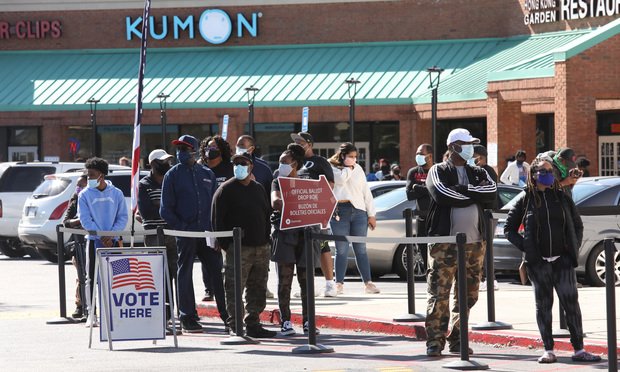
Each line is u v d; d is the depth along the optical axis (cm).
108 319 1460
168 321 1675
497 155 4156
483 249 1348
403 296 1927
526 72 4028
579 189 2145
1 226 3097
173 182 1617
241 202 1534
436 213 1341
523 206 1300
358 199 1956
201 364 1330
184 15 5372
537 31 4844
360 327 1619
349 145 1956
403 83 4834
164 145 4791
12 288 2303
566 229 1284
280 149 5012
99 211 1688
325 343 1505
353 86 4859
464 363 1270
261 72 5112
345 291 2050
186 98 4962
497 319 1575
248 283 1571
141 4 5416
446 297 1358
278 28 5303
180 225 1619
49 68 5362
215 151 1745
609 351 1137
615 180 2150
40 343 1534
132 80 5178
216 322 1762
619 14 4422
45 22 5478
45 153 5094
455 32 5091
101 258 1466
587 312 1620
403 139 4728
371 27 5209
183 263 1628
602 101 4119
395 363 1323
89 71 5306
